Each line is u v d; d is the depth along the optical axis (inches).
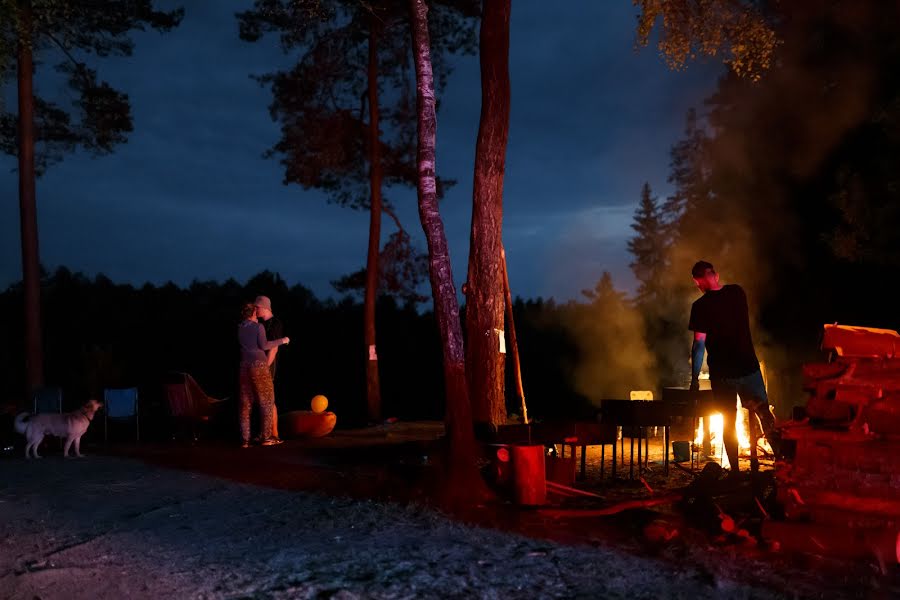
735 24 456.8
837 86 552.4
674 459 390.0
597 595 190.7
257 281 1248.2
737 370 297.6
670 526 241.9
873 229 504.7
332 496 320.5
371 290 753.6
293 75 754.2
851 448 223.5
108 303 1116.5
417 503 293.6
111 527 272.8
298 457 439.8
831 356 241.1
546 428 340.5
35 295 607.2
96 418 629.9
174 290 1206.9
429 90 325.7
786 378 634.8
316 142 754.2
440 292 318.3
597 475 361.7
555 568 213.2
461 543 241.1
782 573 203.9
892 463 217.5
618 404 342.6
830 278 600.7
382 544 241.3
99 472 399.2
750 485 282.0
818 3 562.3
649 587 196.1
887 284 536.4
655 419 341.7
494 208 454.9
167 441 546.3
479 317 454.3
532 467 291.9
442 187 800.3
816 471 227.8
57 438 545.3
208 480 367.9
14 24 404.2
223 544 245.4
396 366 1114.1
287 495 326.0
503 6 449.1
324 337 1146.7
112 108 665.6
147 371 955.3
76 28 610.2
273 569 216.1
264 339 498.0
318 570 213.8
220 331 1066.1
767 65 467.5
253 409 560.1
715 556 220.8
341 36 738.2
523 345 1125.1
